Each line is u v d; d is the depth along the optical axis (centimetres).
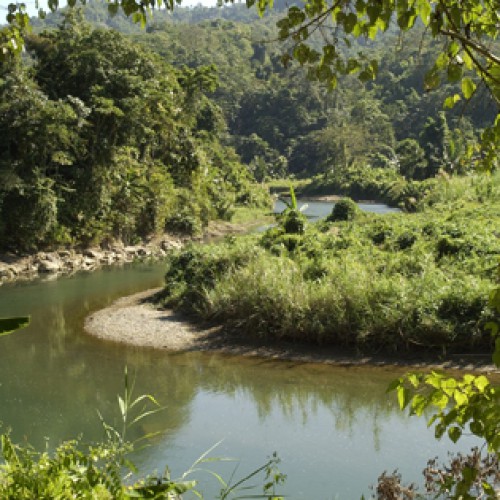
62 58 2998
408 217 2097
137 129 2889
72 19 3123
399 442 766
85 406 945
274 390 984
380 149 8100
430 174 5281
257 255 1529
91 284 2025
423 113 8356
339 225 2192
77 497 274
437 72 279
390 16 255
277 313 1227
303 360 1115
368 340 1127
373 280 1227
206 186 3831
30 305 1714
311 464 714
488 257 1320
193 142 3638
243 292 1316
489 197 2336
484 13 295
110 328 1399
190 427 844
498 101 271
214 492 643
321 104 9450
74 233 2645
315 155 8856
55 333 1397
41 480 278
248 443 783
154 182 3091
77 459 308
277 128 9288
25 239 2438
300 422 848
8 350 1273
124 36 3198
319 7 284
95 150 2734
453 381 245
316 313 1189
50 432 843
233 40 12075
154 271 2291
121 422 872
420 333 1085
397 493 511
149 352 1217
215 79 3978
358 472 687
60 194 2569
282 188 7544
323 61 281
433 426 810
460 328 1067
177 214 3269
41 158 2516
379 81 9212
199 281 1525
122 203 2912
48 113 2434
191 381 1041
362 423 836
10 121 2441
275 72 10912
